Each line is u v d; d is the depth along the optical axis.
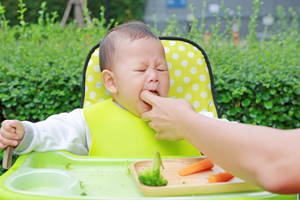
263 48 2.81
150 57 1.13
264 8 11.73
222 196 0.70
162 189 0.73
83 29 2.98
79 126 1.18
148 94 1.04
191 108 0.83
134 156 1.01
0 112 2.16
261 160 0.54
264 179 0.52
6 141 0.92
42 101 2.15
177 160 0.98
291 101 2.21
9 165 0.94
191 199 0.68
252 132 0.58
